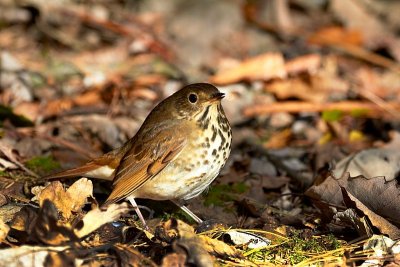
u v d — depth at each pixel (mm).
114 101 14250
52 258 7113
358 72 16609
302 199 10266
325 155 11906
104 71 15859
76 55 16547
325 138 13250
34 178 10320
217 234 8688
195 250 7406
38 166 10852
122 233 8250
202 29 18609
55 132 12562
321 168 11344
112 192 8984
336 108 14266
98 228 8188
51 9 17812
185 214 9750
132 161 9156
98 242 8047
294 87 15117
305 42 18109
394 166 10891
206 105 8969
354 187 9039
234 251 7895
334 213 9047
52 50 16750
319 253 8273
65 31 17438
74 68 15852
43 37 17047
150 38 17656
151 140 9086
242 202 9930
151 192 9172
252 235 8633
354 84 15836
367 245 8172
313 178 10906
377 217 8484
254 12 19344
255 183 10859
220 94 9023
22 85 14273
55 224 7383
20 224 7855
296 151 12469
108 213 8203
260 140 13219
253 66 15477
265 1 19375
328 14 19828
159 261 7766
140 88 15031
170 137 9008
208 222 8961
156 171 9000
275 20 19156
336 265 7855
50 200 7945
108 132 12445
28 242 7645
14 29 17359
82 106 13945
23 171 10562
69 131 12406
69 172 9500
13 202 9141
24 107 13422
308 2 20297
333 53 17547
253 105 14594
